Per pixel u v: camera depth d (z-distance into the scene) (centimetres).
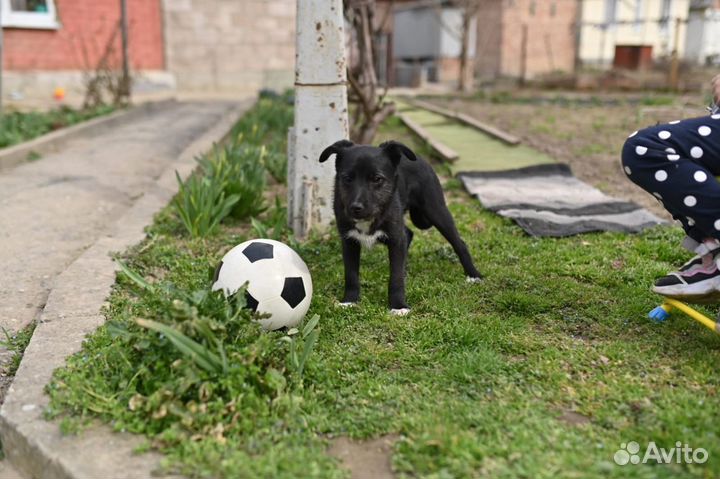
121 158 453
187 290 196
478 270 231
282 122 537
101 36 858
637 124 591
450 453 139
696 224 167
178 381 149
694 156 165
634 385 162
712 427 146
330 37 255
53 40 817
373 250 249
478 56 1302
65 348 175
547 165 383
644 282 220
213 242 259
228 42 973
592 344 183
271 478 134
